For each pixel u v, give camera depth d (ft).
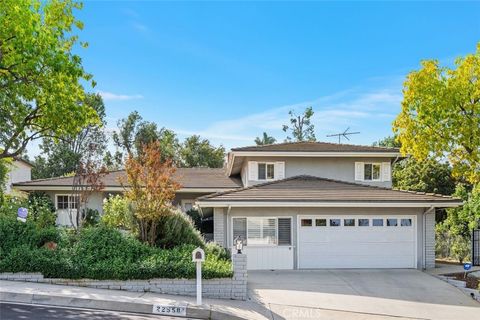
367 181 75.25
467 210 65.51
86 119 62.03
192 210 79.30
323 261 58.34
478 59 60.80
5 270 37.09
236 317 32.14
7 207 57.67
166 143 157.28
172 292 37.14
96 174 60.08
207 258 41.88
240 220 58.39
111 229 42.16
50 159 152.15
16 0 50.80
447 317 35.73
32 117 61.67
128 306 32.14
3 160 75.97
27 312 28.76
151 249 40.24
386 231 59.21
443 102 61.21
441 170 99.04
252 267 57.57
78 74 55.26
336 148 75.00
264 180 74.08
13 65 54.65
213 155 164.66
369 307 37.73
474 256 63.36
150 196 43.16
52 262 36.86
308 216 58.85
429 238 59.47
